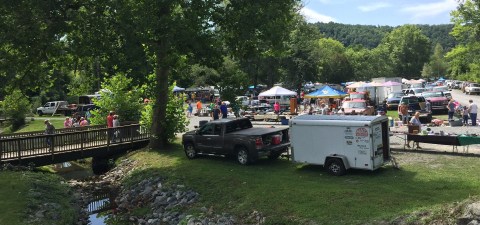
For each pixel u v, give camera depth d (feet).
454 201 37.32
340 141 51.62
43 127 141.59
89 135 76.02
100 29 62.49
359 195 42.63
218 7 71.51
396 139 73.00
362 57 396.78
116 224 49.19
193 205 49.70
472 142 55.42
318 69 234.17
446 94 143.33
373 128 49.90
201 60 70.74
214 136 64.03
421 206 37.45
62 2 63.21
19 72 69.62
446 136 57.77
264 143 59.77
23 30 60.34
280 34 71.46
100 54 63.41
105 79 95.35
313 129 53.72
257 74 230.07
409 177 48.03
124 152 82.23
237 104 85.20
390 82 161.27
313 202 42.37
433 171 49.85
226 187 51.90
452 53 188.85
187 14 67.10
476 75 236.22
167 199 53.36
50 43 63.00
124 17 62.44
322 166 56.75
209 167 61.21
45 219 45.50
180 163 66.03
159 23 63.41
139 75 61.87
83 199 59.16
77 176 74.79
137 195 58.44
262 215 41.98
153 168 66.03
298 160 55.36
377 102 157.99
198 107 147.95
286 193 46.06
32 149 68.54
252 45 76.59
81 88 90.38
